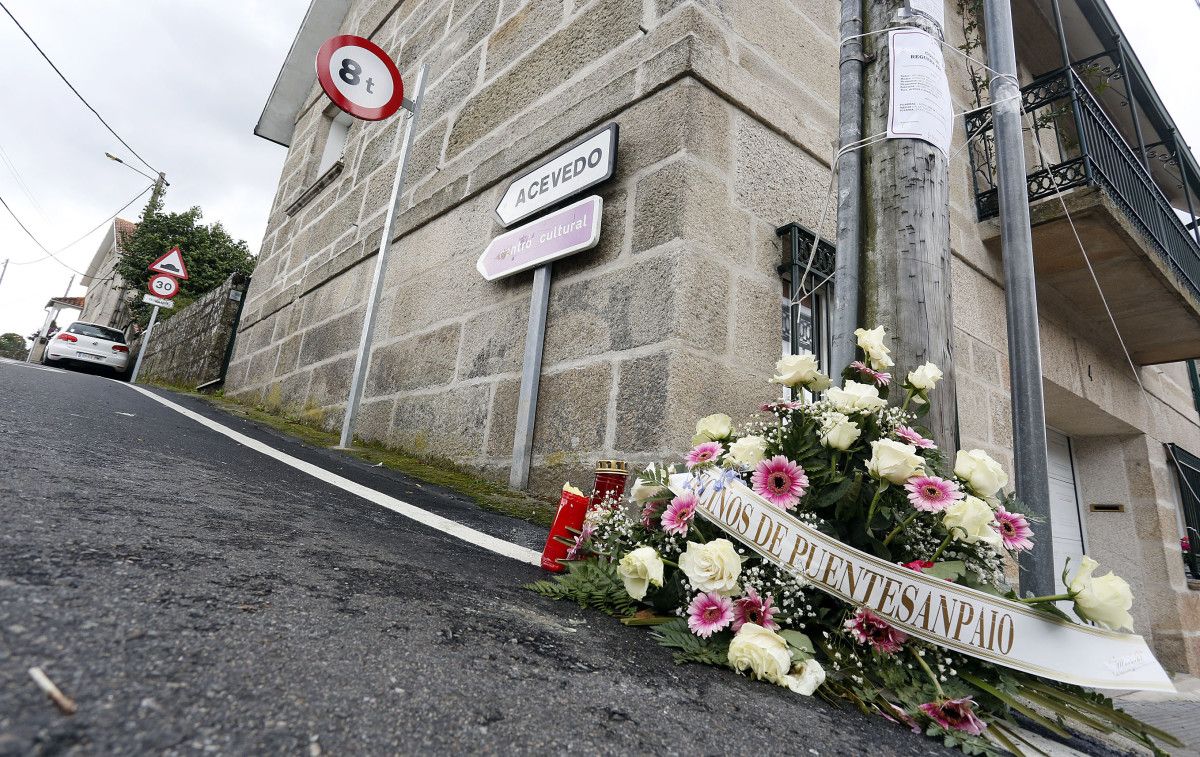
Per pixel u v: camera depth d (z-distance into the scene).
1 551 0.96
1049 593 2.16
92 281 42.38
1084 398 5.78
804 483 1.50
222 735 0.62
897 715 1.20
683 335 2.89
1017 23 7.17
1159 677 1.32
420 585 1.39
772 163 3.61
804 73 4.04
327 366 6.04
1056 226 4.83
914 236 2.04
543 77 4.41
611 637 1.36
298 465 3.08
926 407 1.71
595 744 0.80
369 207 6.34
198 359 10.85
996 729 1.23
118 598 0.89
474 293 4.37
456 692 0.85
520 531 2.55
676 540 1.68
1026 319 2.51
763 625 1.35
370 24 8.06
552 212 3.85
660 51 3.47
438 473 3.78
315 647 0.89
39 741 0.54
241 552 1.29
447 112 5.54
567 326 3.52
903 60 2.23
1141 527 6.43
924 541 1.54
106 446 2.22
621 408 3.03
